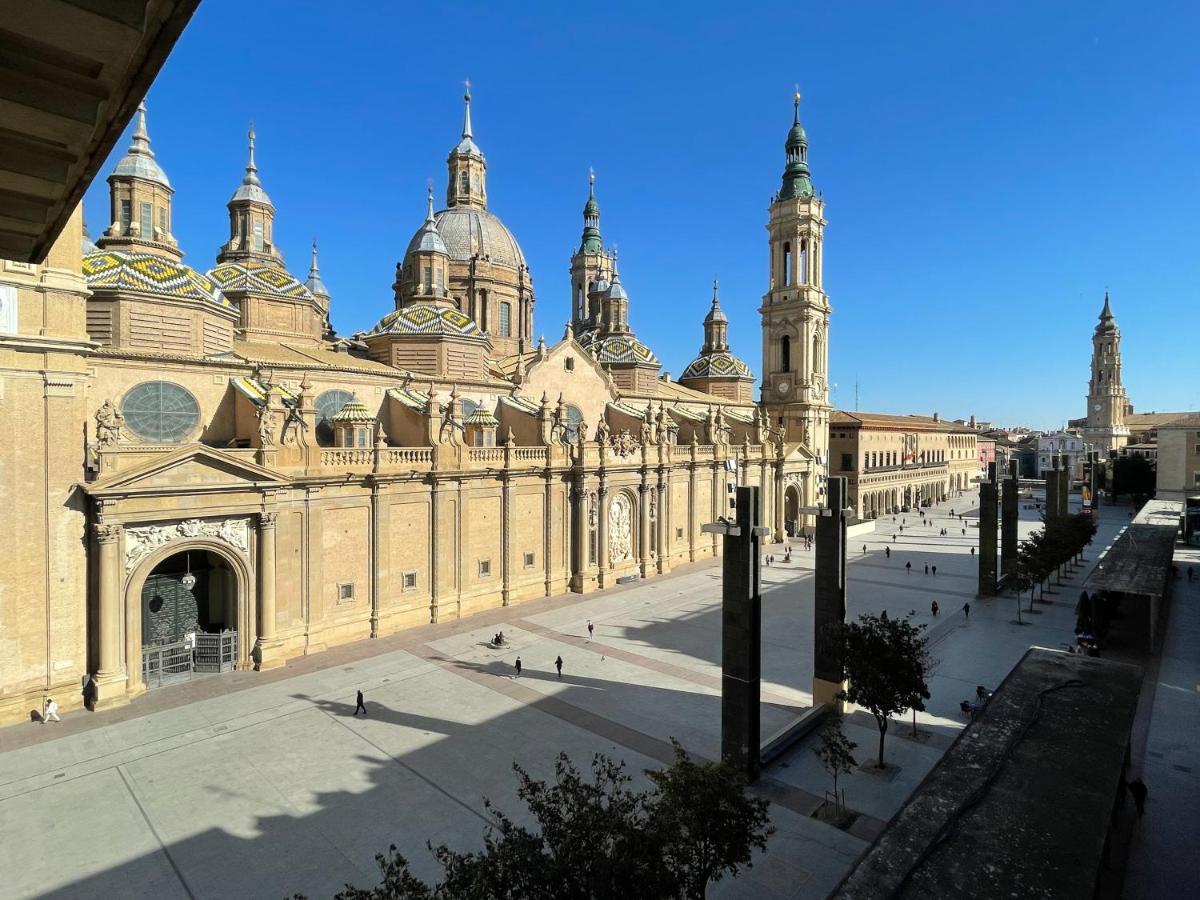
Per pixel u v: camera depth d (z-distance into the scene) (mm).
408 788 25359
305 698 33406
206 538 35375
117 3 4422
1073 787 17219
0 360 29281
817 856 21484
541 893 12695
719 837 15719
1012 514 58844
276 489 37469
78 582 31609
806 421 87688
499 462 49906
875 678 26328
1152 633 42062
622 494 59562
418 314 55750
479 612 48875
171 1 4672
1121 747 19266
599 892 12766
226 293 52062
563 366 62844
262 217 60844
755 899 19500
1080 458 154000
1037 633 45250
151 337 37594
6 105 5254
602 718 31531
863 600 54000
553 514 53750
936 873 14070
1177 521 66812
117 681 32094
